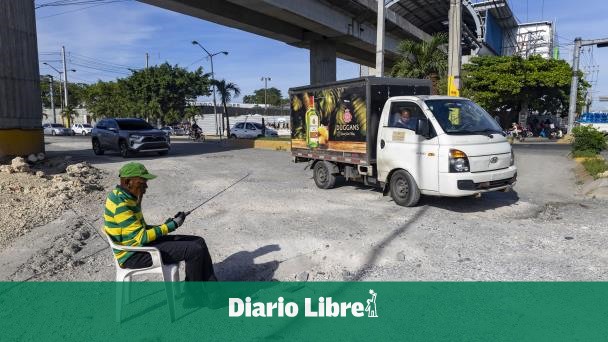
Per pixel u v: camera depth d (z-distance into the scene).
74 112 66.12
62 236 6.77
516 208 8.45
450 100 8.66
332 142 10.44
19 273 5.36
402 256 5.70
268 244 6.40
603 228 6.89
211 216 8.15
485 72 37.09
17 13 14.08
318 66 28.88
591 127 16.11
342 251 6.02
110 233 4.09
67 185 10.23
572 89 30.81
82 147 25.69
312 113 11.05
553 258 5.60
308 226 7.33
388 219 7.71
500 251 5.91
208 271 4.43
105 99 59.41
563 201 9.12
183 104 51.78
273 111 78.75
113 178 12.53
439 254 5.85
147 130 19.56
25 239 6.64
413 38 37.97
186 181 12.11
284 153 21.02
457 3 13.95
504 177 8.06
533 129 40.06
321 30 26.28
